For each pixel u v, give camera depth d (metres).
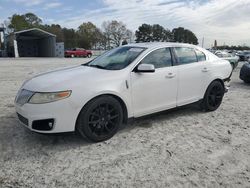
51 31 81.69
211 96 5.88
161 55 4.92
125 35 91.31
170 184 3.08
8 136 4.34
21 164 3.47
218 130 4.82
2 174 3.23
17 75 12.83
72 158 3.65
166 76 4.84
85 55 44.81
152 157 3.72
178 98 5.15
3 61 26.47
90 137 4.04
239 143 4.26
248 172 3.38
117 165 3.49
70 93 3.79
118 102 4.25
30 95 3.84
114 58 4.93
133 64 4.49
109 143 4.15
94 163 3.53
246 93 8.57
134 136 4.44
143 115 4.67
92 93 3.92
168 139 4.35
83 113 3.91
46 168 3.39
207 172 3.36
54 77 4.17
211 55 5.96
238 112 6.04
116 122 4.29
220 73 5.94
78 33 89.56
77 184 3.06
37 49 50.75
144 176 3.24
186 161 3.62
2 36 44.28
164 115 5.61
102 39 90.50
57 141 4.18
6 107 6.10
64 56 44.94
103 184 3.06
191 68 5.30
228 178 3.23
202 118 5.48
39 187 2.99
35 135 4.39
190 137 4.46
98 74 4.21
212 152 3.91
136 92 4.46
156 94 4.75
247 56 31.95
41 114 3.71
